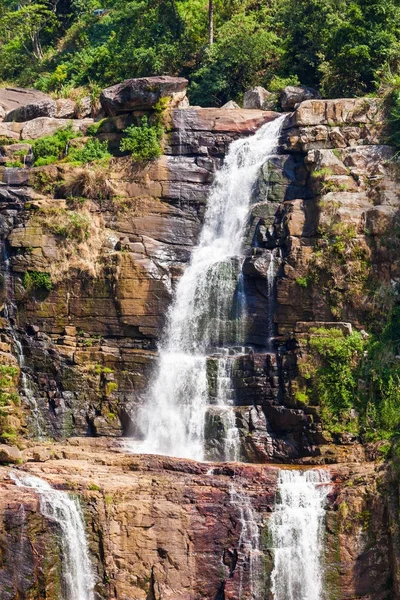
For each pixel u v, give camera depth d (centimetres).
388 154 6475
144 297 6406
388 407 5847
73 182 6719
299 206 6419
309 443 5894
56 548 5109
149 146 6775
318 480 5441
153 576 5188
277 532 5294
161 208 6681
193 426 6069
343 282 6147
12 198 6675
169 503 5266
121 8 9081
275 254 6359
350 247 6178
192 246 6675
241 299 6353
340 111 6662
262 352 6278
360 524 5294
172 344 6372
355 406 5897
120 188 6731
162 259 6550
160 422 6147
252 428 5975
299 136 6669
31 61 10244
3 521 5016
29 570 5028
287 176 6662
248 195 6706
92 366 6294
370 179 6406
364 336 6047
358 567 5266
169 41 8700
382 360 5941
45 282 6425
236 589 5219
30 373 6306
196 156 6825
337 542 5288
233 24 8294
